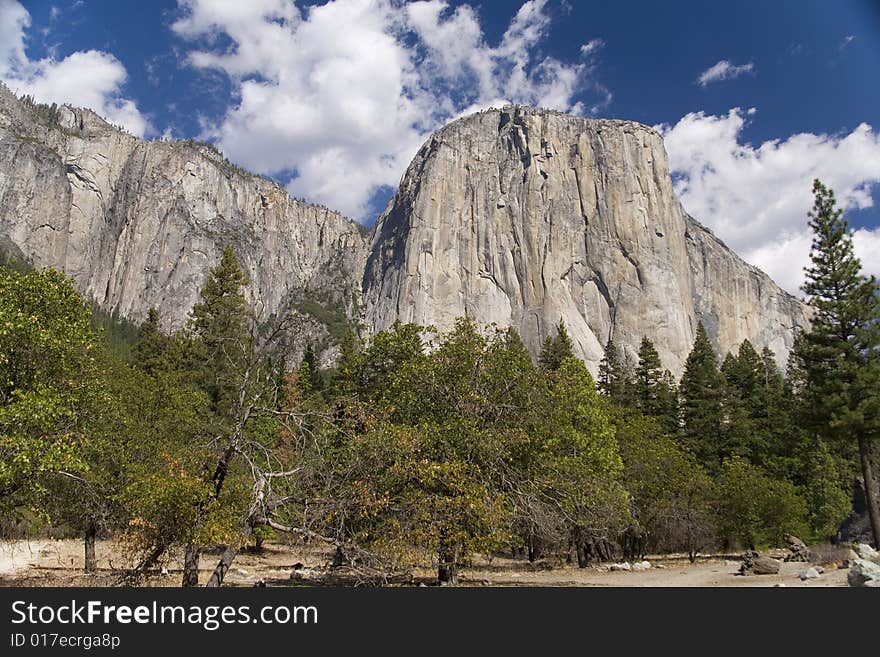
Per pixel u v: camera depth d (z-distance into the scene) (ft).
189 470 46.78
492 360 71.87
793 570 84.12
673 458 119.96
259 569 86.89
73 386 55.47
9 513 55.36
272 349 52.01
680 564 110.22
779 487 122.42
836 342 108.06
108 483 56.54
